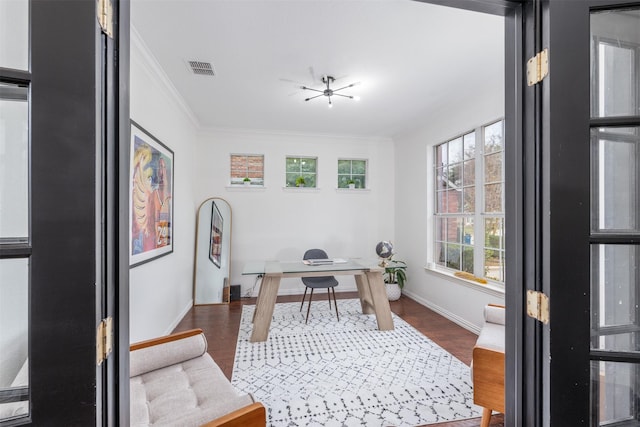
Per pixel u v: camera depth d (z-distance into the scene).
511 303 1.00
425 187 4.08
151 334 2.61
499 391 1.57
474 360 1.64
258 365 2.48
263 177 4.60
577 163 0.81
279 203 4.61
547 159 0.84
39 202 0.59
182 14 1.91
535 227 0.89
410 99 3.30
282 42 2.23
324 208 4.77
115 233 0.72
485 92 3.00
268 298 3.01
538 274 0.89
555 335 0.81
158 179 2.72
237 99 3.32
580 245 0.80
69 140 0.61
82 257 0.62
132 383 1.49
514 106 0.98
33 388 0.59
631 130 0.84
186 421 1.20
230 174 4.52
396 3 1.81
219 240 4.30
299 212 4.68
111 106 0.71
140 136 2.33
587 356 0.80
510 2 0.94
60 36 0.60
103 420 0.69
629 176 0.84
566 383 0.80
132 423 1.21
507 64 1.02
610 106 0.84
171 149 3.11
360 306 4.05
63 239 0.60
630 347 0.83
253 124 4.21
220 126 4.31
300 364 2.49
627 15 0.84
